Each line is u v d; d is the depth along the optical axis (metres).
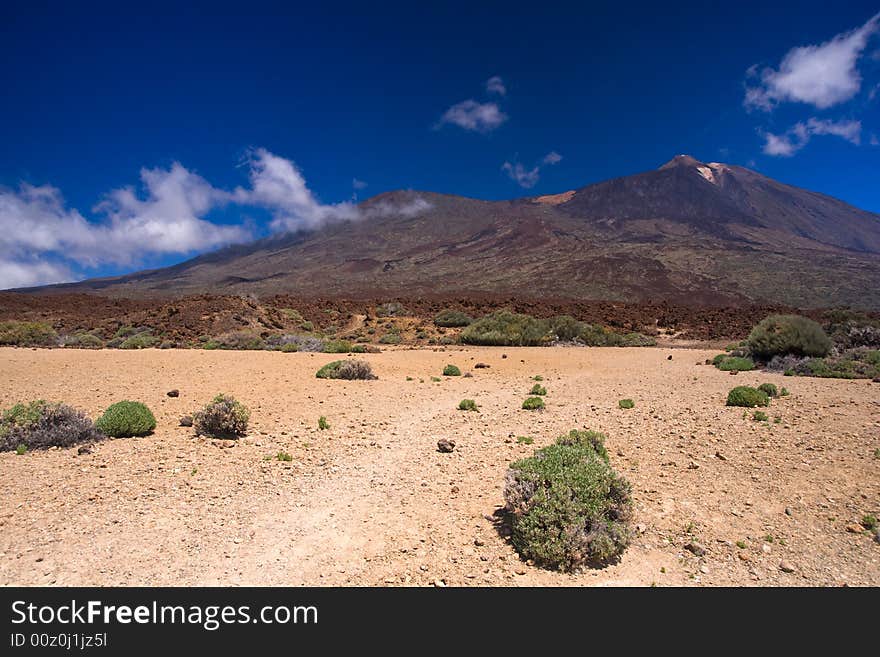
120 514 5.02
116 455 6.92
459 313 38.00
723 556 4.59
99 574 4.01
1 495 5.37
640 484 6.23
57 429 7.45
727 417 9.05
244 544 4.57
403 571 4.25
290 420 9.34
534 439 8.13
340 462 6.93
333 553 4.48
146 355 19.17
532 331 29.88
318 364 17.47
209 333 30.86
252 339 25.72
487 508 5.51
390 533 4.88
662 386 13.09
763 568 4.41
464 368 17.58
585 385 13.70
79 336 28.73
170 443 7.59
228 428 8.11
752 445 7.42
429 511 5.40
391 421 9.38
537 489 4.76
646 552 4.66
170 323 32.09
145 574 4.05
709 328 38.41
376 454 7.33
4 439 7.10
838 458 6.72
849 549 4.66
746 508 5.50
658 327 41.03
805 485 5.98
